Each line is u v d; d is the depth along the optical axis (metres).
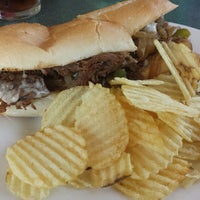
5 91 0.29
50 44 0.29
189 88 0.28
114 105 0.26
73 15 0.45
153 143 0.24
